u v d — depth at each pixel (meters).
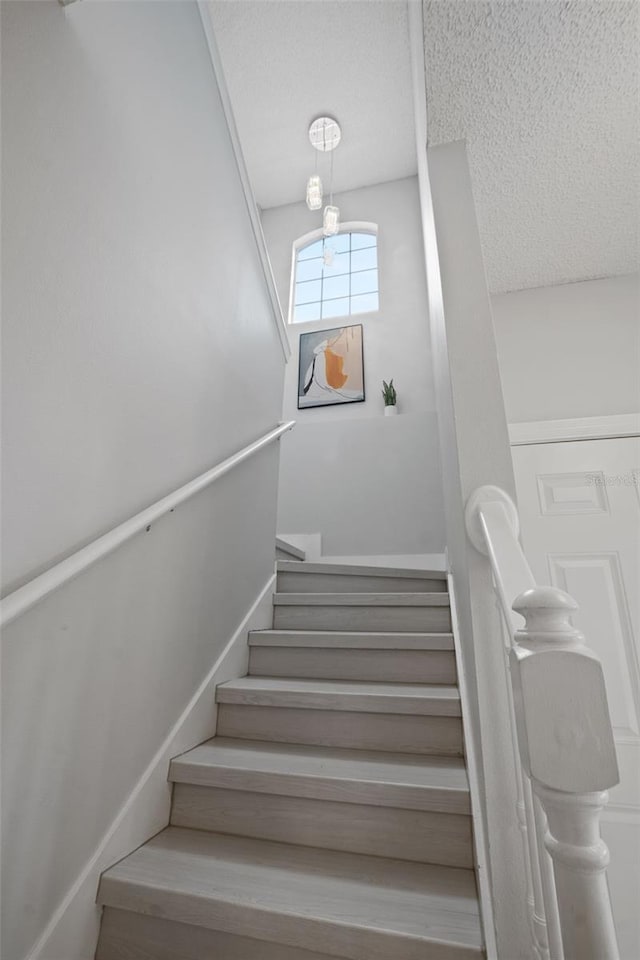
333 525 3.31
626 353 2.00
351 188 4.59
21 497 0.86
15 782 0.84
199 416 1.60
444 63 1.29
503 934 0.84
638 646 1.60
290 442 3.57
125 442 1.19
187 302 1.55
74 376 1.01
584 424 1.90
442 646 1.72
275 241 4.67
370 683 1.72
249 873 1.05
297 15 3.19
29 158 0.91
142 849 1.14
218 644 1.68
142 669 1.22
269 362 2.38
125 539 1.08
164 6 1.49
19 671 0.86
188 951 0.97
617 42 1.22
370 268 4.36
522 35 1.22
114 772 1.10
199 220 1.67
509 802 0.93
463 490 1.14
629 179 1.63
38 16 0.96
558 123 1.44
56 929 0.89
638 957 1.31
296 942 0.90
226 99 1.93
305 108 3.81
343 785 1.19
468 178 1.45
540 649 0.53
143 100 1.34
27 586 0.83
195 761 1.31
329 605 2.14
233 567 1.85
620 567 1.71
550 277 2.10
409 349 3.88
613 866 1.40
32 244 0.91
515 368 2.07
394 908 0.94
